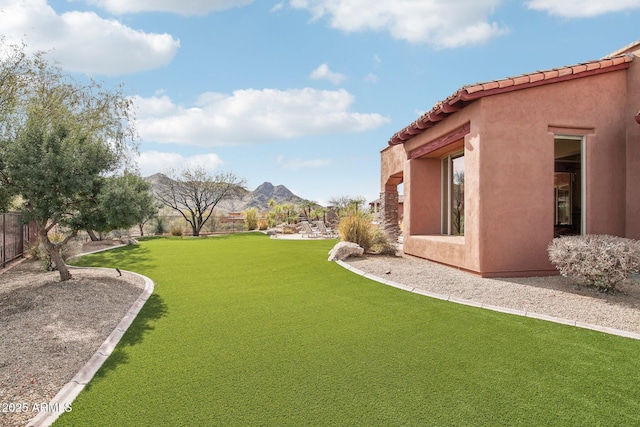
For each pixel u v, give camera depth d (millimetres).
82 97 17094
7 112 11891
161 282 9336
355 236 12844
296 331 5465
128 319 6172
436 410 3260
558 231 10273
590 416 3131
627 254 6539
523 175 8562
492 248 8461
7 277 10891
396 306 6637
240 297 7617
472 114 8742
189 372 4121
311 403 3412
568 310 6078
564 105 8797
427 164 13141
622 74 9164
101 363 4398
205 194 33406
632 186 8992
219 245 18594
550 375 3889
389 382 3799
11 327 5754
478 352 4531
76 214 8750
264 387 3742
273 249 15633
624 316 5723
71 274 10094
